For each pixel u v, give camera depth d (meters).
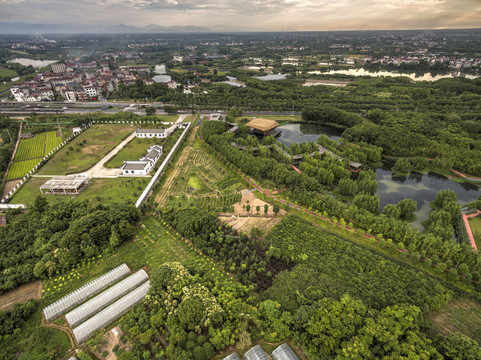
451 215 131.00
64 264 103.12
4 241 113.56
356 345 71.88
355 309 82.06
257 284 97.75
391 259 107.12
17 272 100.06
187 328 80.69
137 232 125.56
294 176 158.00
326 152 192.88
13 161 192.62
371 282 96.12
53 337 81.50
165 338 79.31
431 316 87.12
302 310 83.12
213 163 191.62
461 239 118.88
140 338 76.81
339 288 94.19
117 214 122.62
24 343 78.19
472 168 171.38
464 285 97.62
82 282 100.38
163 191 158.38
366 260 105.38
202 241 114.31
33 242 114.50
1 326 80.81
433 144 196.38
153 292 90.94
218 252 111.50
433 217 127.00
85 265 107.69
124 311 88.38
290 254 109.31
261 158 181.38
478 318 86.38
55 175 174.00
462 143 199.38
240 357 76.25
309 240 116.88
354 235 123.00
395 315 81.19
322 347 74.50
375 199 137.75
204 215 127.50
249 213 138.75
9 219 132.38
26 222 126.56
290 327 82.50
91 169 182.38
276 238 118.62
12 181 169.62
